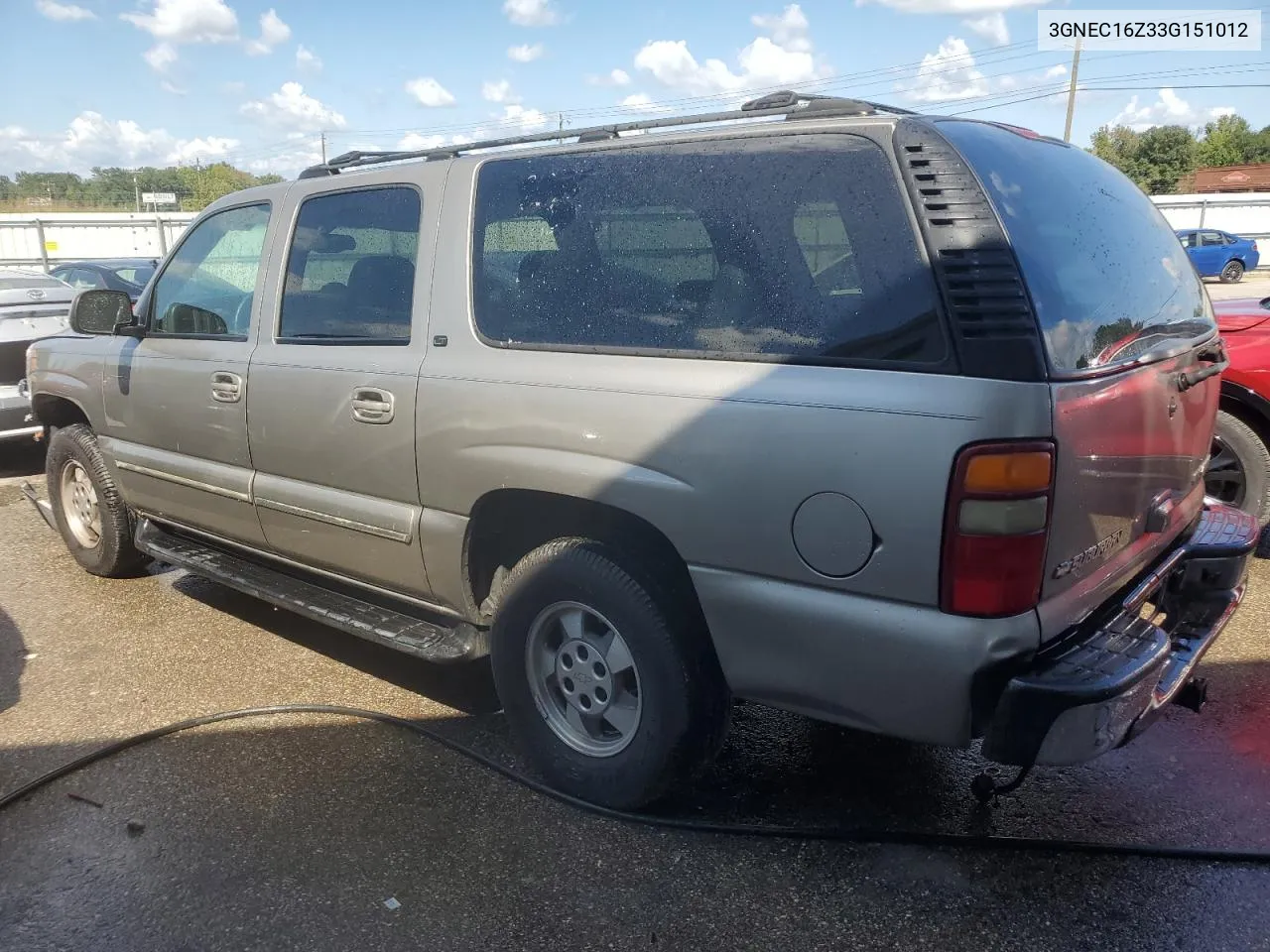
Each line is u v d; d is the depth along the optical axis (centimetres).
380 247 355
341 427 355
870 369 239
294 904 270
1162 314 290
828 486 242
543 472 295
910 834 292
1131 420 256
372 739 362
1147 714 253
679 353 273
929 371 231
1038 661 238
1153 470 275
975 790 292
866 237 244
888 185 244
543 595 309
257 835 302
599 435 282
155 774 339
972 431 222
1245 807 306
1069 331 236
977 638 228
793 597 252
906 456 230
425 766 342
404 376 332
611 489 280
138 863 290
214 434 416
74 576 553
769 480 251
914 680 237
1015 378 223
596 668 308
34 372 546
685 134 286
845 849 290
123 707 392
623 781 302
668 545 286
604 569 291
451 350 324
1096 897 267
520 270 313
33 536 634
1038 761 231
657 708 288
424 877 281
